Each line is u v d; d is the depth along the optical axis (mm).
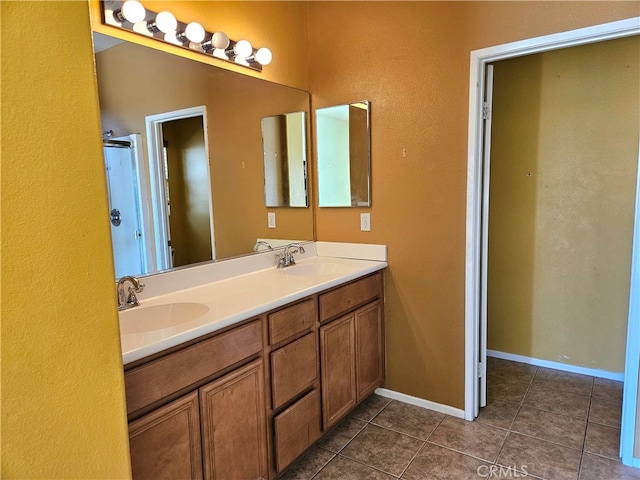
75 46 583
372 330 2434
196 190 2031
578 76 2701
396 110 2371
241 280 2137
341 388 2176
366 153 2492
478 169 2186
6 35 511
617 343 2771
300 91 2613
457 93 2174
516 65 2889
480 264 2305
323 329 2025
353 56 2488
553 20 1896
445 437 2174
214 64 2090
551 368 2998
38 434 558
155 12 1793
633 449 1893
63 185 573
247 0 2219
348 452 2072
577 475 1849
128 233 1768
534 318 3043
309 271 2484
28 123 535
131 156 1775
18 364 534
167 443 1319
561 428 2225
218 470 1504
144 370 1239
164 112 1887
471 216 2197
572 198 2809
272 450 1765
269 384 1732
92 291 611
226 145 2186
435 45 2217
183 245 2004
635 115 2561
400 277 2473
